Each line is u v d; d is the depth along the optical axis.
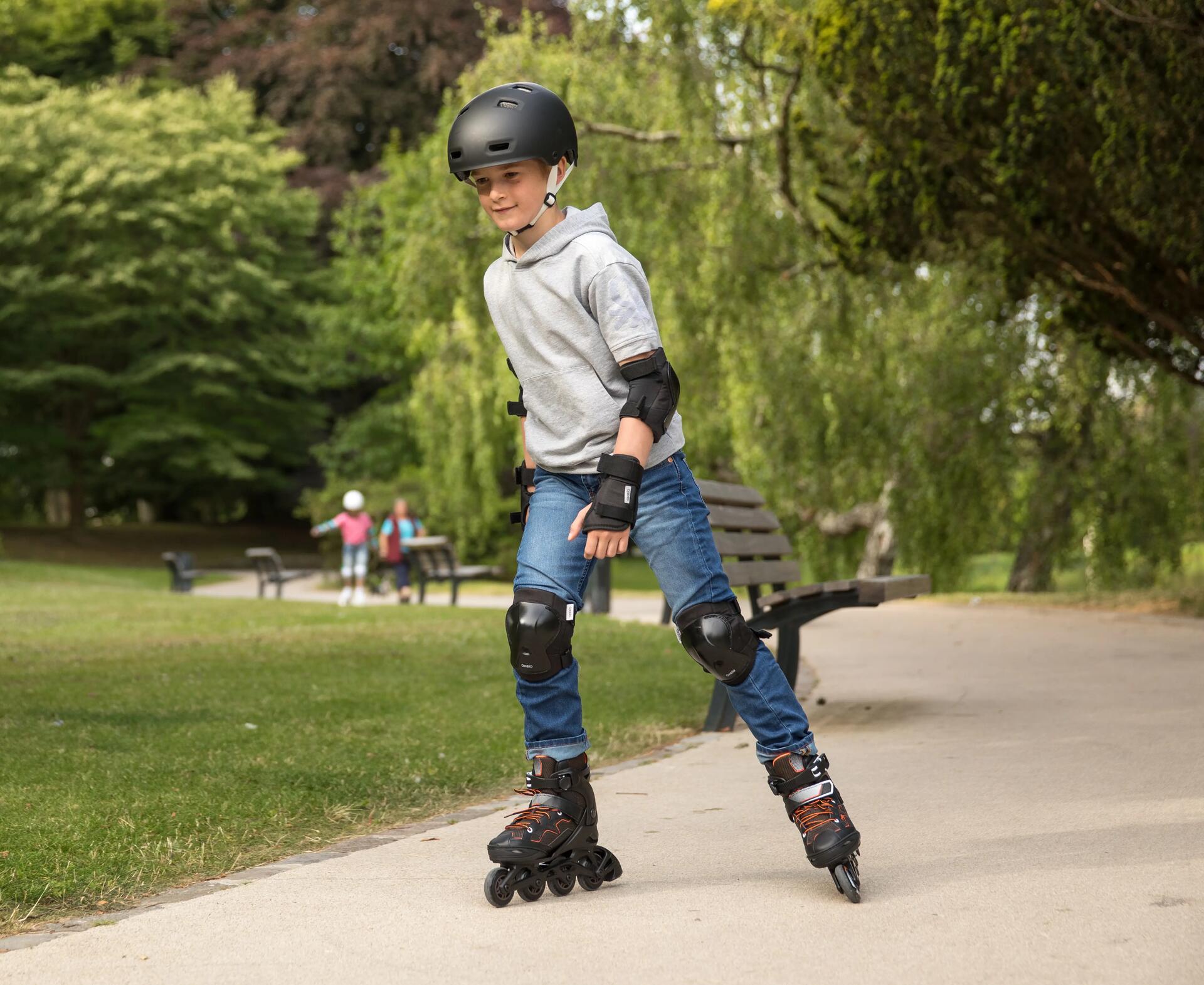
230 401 49.28
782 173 21.12
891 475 24.03
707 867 4.53
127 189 45.00
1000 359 22.91
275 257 50.28
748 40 21.42
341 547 40.22
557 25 44.25
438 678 10.38
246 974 3.42
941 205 14.04
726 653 4.11
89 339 48.38
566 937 3.71
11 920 3.97
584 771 4.23
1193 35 10.81
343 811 5.52
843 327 23.17
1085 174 12.84
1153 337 16.17
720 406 24.88
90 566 44.19
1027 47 11.66
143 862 4.60
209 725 7.74
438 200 26.47
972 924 3.71
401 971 3.42
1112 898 3.93
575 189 22.81
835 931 3.69
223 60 53.78
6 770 6.18
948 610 17.14
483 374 29.89
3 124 45.25
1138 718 7.69
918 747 7.01
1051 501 23.83
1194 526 23.67
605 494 3.93
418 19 48.38
